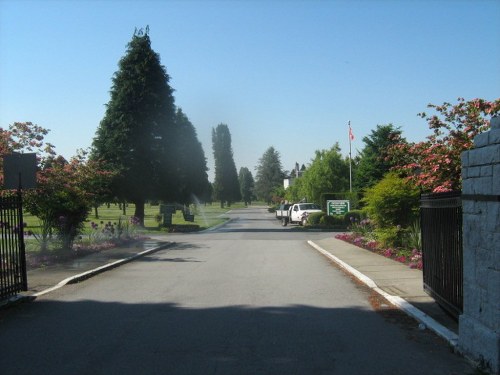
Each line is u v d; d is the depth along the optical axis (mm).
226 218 60125
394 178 17750
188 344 6645
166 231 34656
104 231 22578
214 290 10758
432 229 8578
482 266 5770
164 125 40312
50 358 6086
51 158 18125
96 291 10703
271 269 14289
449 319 7703
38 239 17781
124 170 38219
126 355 6188
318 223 38719
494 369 5293
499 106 13281
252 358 6051
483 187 5734
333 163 55531
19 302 9297
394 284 10961
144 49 39719
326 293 10352
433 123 14141
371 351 6320
